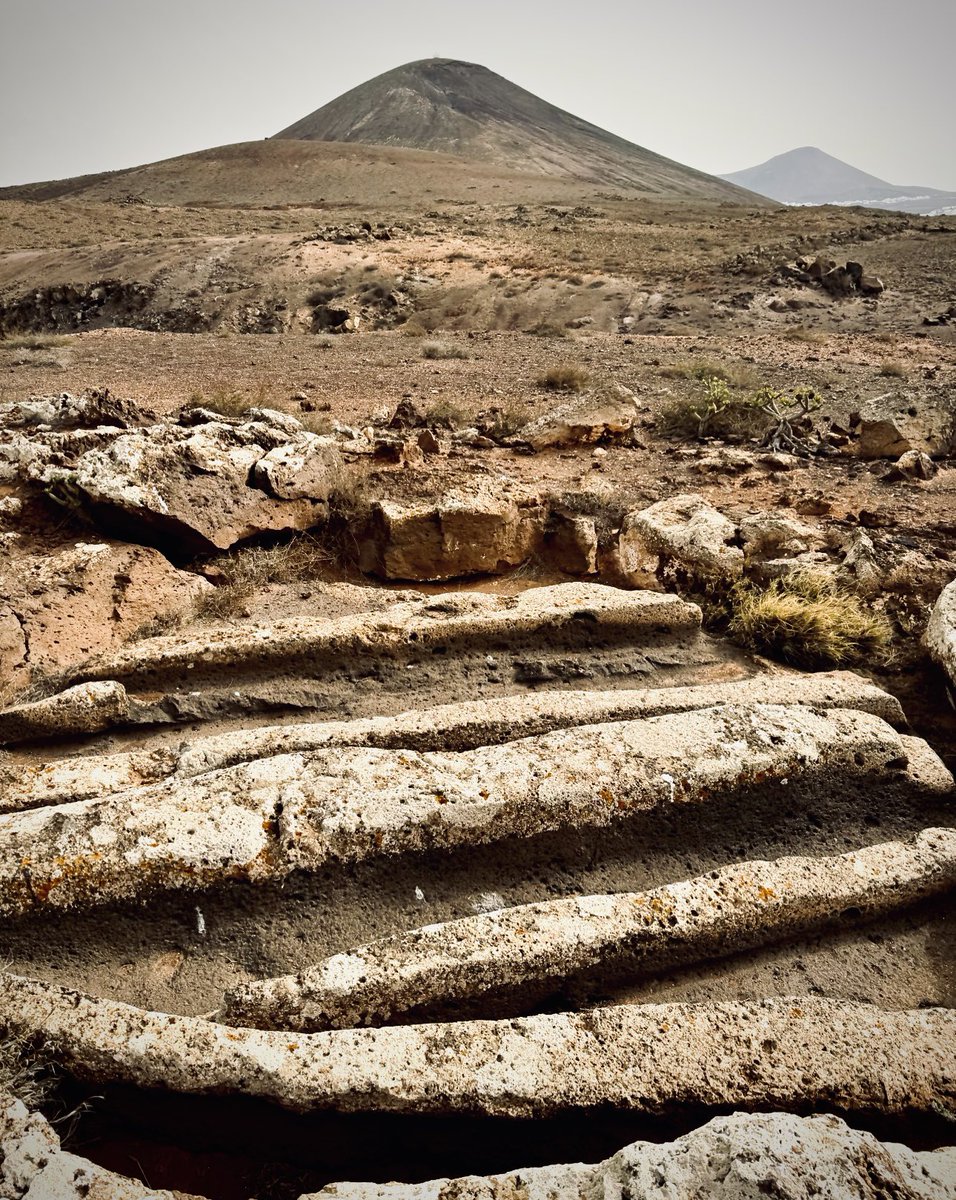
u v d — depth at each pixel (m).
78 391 12.26
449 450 8.83
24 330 34.38
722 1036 2.40
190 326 31.70
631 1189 1.89
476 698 4.37
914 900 3.07
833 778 3.54
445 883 3.09
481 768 3.31
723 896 2.93
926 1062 2.34
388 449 7.66
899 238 35.12
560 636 4.82
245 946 2.87
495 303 28.83
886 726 3.73
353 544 6.33
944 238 34.12
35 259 40.03
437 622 4.70
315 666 4.50
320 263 35.09
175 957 2.83
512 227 45.12
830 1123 2.04
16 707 3.98
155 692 4.29
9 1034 2.31
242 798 3.12
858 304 24.98
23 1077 2.20
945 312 22.95
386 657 4.59
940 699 4.53
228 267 35.75
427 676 4.52
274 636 4.51
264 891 2.94
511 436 9.55
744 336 20.73
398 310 30.38
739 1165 1.90
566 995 2.75
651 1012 2.47
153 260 37.12
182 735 4.07
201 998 2.70
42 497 5.96
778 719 3.68
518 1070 2.26
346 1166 2.33
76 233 47.25
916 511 7.10
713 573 5.73
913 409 8.93
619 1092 2.22
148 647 4.44
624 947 2.74
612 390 9.67
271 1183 2.30
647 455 8.98
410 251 36.59
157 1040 2.30
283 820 3.03
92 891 2.81
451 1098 2.19
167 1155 2.36
